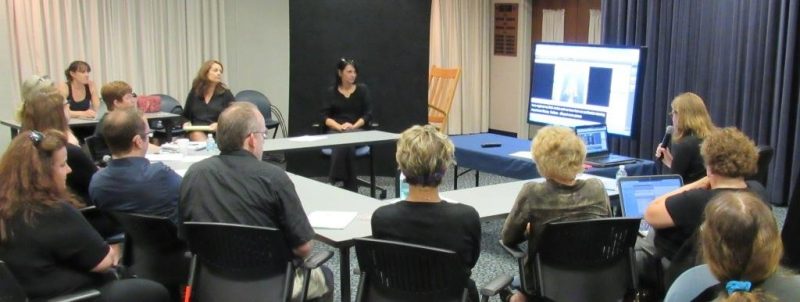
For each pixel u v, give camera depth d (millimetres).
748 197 1679
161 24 7723
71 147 3465
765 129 5949
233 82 8359
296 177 4207
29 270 2420
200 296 2738
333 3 6891
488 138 5746
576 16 8547
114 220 3148
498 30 9570
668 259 2939
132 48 7594
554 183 2910
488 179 7121
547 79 5891
